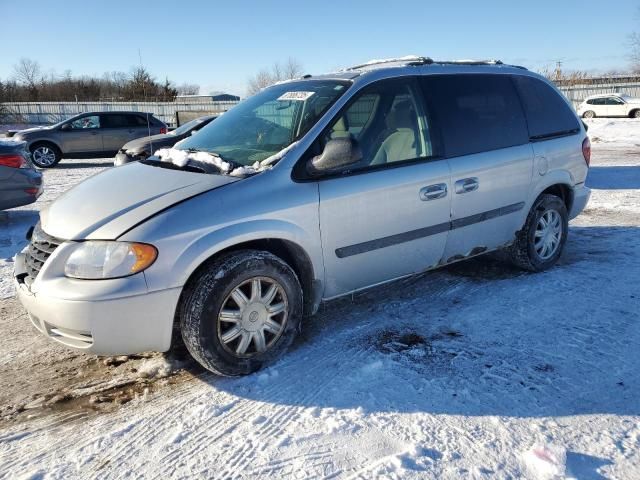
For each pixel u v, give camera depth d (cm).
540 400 282
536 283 449
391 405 281
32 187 729
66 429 271
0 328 392
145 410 286
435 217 380
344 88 360
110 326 275
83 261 277
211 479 232
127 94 4303
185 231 285
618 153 1397
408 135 372
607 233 608
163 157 374
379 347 345
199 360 301
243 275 298
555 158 459
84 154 1537
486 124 415
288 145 334
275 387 303
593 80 4309
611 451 241
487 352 335
